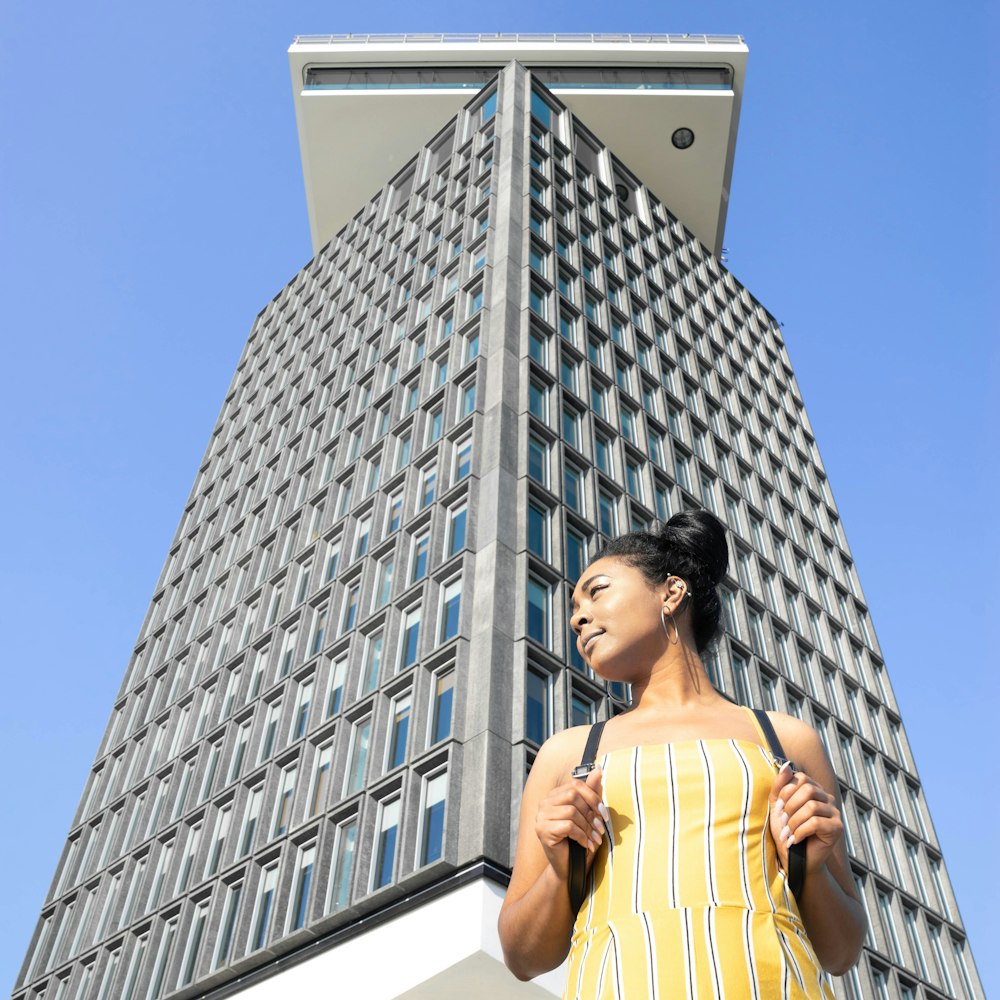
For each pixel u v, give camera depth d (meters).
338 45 47.72
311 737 23.02
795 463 42.62
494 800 17.38
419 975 15.84
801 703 29.69
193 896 23.06
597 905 2.21
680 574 2.91
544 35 48.00
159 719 31.08
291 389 40.81
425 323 32.34
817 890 2.23
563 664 20.38
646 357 35.72
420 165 43.72
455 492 23.89
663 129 47.03
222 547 36.09
